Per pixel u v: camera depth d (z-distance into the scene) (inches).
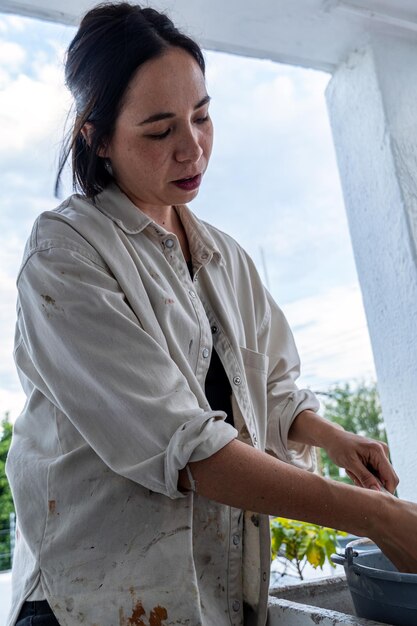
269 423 43.4
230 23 68.7
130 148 36.5
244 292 44.6
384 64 70.3
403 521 31.8
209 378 38.8
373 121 70.0
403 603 30.9
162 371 32.6
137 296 35.2
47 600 32.9
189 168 37.0
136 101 35.3
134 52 35.3
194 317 37.9
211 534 35.4
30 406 37.3
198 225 42.0
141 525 32.9
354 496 31.7
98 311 32.9
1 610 73.1
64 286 33.6
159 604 31.7
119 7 37.8
